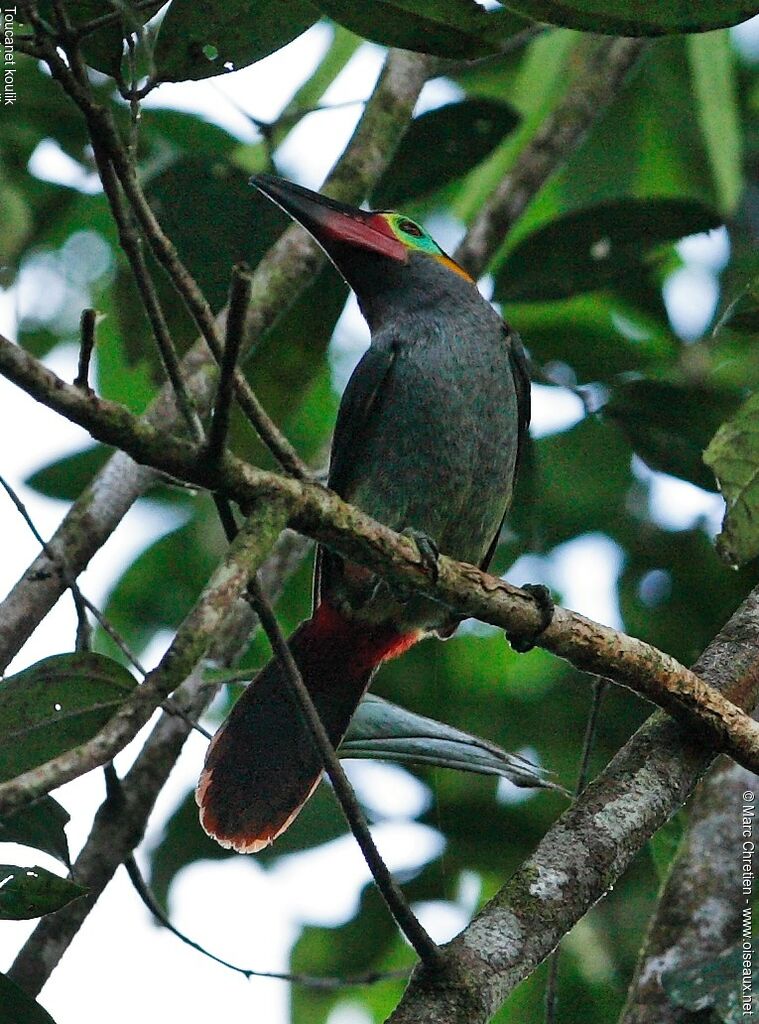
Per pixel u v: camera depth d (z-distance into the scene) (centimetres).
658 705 768
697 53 1193
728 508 856
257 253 988
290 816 915
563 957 1141
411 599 950
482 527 1019
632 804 742
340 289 1093
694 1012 755
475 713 1252
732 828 829
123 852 918
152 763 948
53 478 1273
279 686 943
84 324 546
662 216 1122
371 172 1101
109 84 1217
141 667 827
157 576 1324
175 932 886
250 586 638
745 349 1280
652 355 1288
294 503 628
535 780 873
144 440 576
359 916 1216
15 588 895
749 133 1428
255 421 666
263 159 1244
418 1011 643
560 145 1173
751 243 1371
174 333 1028
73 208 1271
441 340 1006
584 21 618
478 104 1106
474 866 1205
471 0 628
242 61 702
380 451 994
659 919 810
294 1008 1223
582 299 1323
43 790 479
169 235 974
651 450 1152
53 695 685
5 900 671
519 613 737
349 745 916
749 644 819
